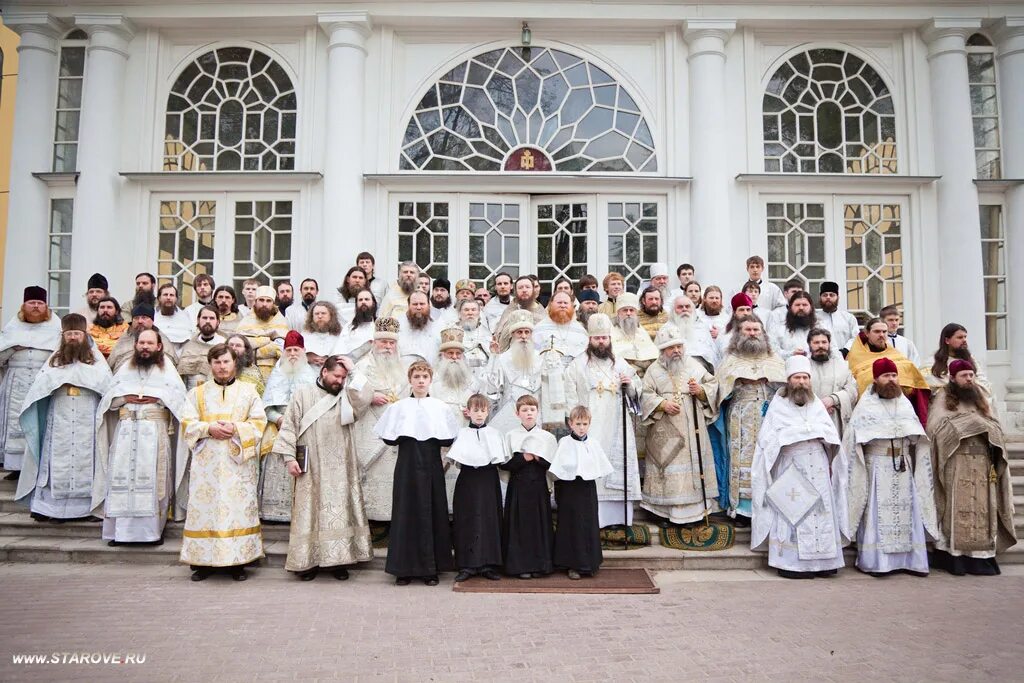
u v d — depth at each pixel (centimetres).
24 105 953
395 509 562
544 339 685
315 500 579
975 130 1004
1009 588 568
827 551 592
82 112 949
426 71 993
